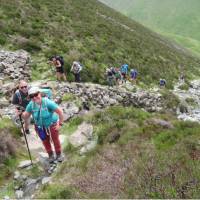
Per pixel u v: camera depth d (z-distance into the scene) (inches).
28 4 1391.5
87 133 476.1
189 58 3144.7
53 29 1255.5
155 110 1026.7
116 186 295.6
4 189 348.5
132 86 1179.3
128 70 1381.6
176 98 1218.0
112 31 1776.6
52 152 400.5
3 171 373.1
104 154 366.6
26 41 999.0
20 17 1189.7
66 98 687.1
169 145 366.6
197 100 1437.0
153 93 1171.9
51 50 1028.5
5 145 404.2
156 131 420.5
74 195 298.8
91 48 1307.8
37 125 378.3
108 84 1066.7
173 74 1775.3
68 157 409.1
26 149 438.6
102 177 313.3
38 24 1212.5
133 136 407.8
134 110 559.2
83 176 327.3
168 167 307.0
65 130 516.4
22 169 386.3
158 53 2027.6
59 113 370.9
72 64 1003.9
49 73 894.4
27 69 874.1
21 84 428.8
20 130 485.1
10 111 577.9
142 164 318.7
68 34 1307.8
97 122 513.3
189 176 289.6
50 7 1558.8
